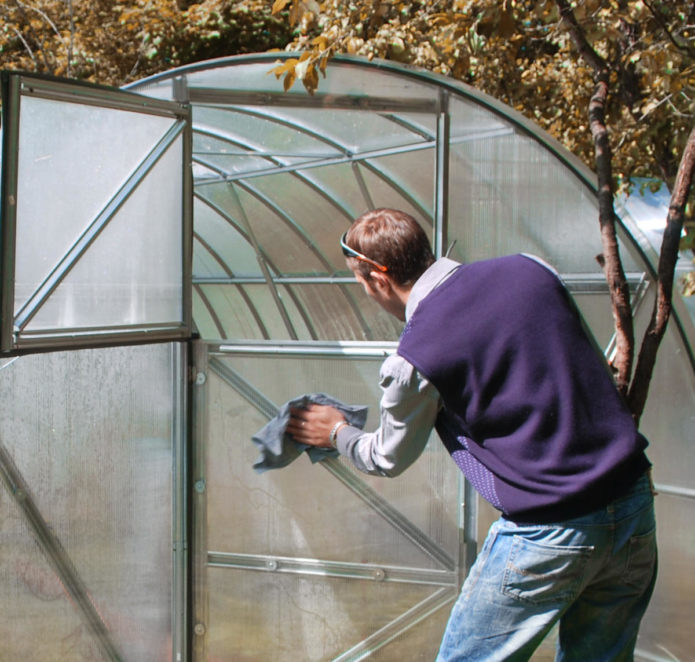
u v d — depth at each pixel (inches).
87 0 428.5
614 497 82.7
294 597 138.3
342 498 135.9
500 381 83.6
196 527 138.3
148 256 125.7
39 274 111.2
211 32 414.9
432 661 136.0
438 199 134.1
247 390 136.1
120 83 428.5
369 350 131.7
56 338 113.4
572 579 83.8
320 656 138.6
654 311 111.9
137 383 131.2
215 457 137.2
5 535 118.5
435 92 132.9
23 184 108.4
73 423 124.3
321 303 204.2
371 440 100.0
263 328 229.3
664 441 146.5
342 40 134.6
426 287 90.4
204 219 204.2
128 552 131.7
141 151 123.6
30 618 121.8
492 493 86.1
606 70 124.8
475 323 84.0
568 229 135.0
